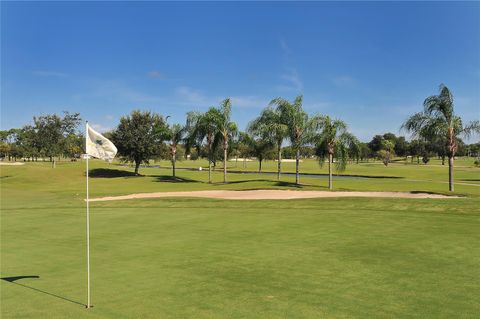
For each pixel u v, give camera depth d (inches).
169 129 2405.3
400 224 651.5
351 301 317.7
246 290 352.8
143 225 725.3
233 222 727.7
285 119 1691.7
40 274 426.3
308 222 700.7
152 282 384.2
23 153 5032.0
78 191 1644.9
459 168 3745.1
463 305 303.9
